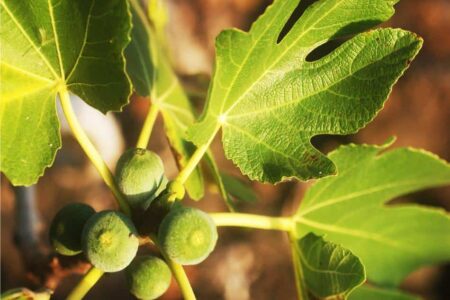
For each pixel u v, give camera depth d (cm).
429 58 157
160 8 67
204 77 80
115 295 132
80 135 46
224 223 50
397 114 153
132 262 48
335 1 46
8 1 44
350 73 47
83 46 44
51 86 46
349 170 56
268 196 144
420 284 144
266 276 141
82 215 47
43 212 135
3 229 133
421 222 61
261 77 48
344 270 48
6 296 47
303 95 48
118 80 44
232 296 136
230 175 67
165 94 58
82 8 44
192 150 56
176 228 44
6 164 45
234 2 157
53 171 138
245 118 48
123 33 43
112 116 119
